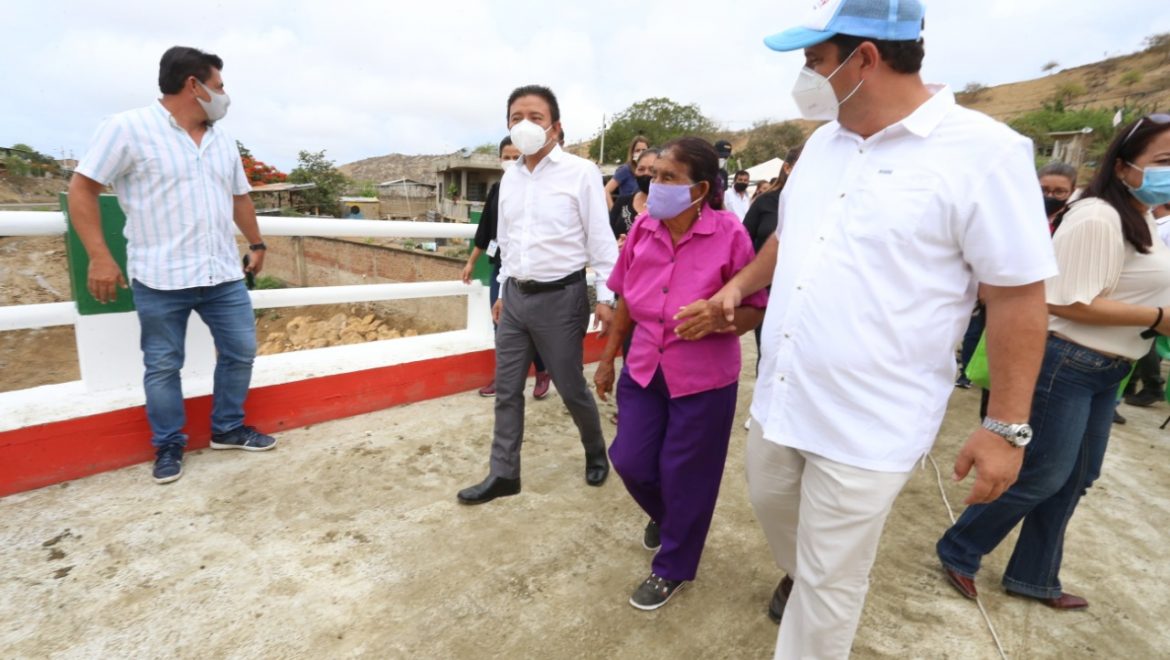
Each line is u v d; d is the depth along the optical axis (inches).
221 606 80.2
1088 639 84.7
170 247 102.2
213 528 96.7
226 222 110.4
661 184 74.2
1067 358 79.3
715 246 77.1
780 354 60.5
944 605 89.6
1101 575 100.3
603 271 108.0
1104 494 129.3
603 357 96.7
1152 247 75.7
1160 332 76.0
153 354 105.6
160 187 100.2
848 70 52.6
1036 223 48.4
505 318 108.6
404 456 124.9
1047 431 81.5
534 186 102.8
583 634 79.7
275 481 111.9
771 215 143.4
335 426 136.4
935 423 55.4
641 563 95.7
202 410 120.6
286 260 860.6
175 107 102.6
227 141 111.9
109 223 110.8
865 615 86.1
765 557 99.7
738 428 154.3
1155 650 83.5
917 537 107.8
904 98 52.7
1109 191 76.2
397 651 74.9
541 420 150.6
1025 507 85.0
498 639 77.9
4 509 97.2
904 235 51.4
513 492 112.4
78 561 86.6
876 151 54.2
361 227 140.2
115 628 75.2
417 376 151.6
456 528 101.7
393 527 100.6
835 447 56.2
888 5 49.5
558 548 98.1
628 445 85.1
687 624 82.9
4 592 79.7
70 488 104.2
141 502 102.0
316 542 95.1
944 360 54.2
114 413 108.9
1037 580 90.6
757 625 83.6
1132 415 186.5
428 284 159.5
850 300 54.1
